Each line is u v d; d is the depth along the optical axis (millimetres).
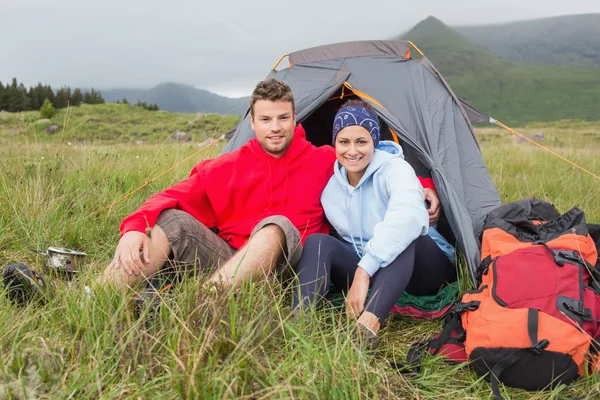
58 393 1708
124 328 2023
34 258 3287
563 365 2047
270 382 1726
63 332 2115
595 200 5012
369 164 2797
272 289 2328
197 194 2963
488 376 2188
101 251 3582
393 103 3816
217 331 1959
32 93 87000
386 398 1938
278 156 2979
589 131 28328
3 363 1796
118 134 31578
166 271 2684
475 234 3320
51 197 4113
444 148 3643
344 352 1971
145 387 1726
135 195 4773
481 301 2350
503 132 26188
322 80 4062
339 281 2744
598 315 2211
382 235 2463
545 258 2395
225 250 2848
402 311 2908
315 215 3037
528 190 5422
